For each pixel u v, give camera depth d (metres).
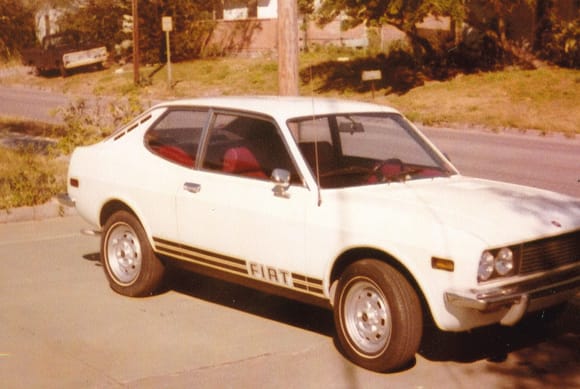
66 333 6.77
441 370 6.04
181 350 6.41
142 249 7.59
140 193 7.52
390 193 6.37
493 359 6.26
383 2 27.42
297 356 6.31
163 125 7.68
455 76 29.27
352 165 6.88
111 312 7.33
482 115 24.05
